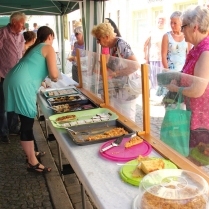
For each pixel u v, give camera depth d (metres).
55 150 3.26
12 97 2.35
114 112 2.11
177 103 1.49
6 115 3.54
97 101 2.48
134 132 1.62
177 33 2.98
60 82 3.52
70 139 1.62
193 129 1.43
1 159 3.10
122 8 8.53
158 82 1.58
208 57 1.48
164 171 1.07
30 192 2.44
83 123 1.84
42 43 2.39
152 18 7.11
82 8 4.24
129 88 1.95
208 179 1.11
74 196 2.34
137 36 7.96
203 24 1.52
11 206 2.25
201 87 1.36
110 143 1.50
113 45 2.46
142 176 1.13
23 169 2.85
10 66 3.51
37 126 4.05
